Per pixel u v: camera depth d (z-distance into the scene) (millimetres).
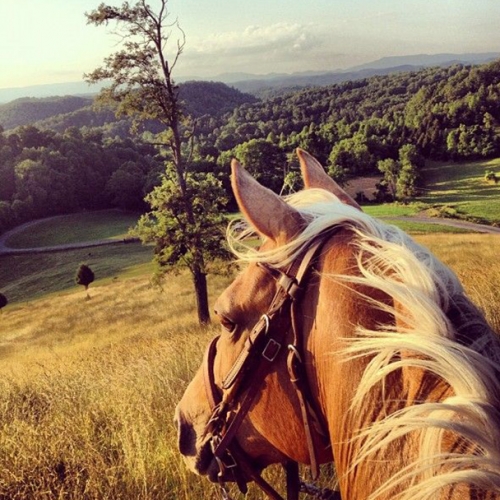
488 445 841
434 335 967
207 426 1532
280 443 1397
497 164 116125
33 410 6078
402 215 81125
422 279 1048
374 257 1156
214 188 18484
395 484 929
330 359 1162
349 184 113250
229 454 1516
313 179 1645
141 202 106875
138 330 23906
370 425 1053
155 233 18344
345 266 1188
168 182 18547
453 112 135250
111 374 7383
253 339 1303
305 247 1270
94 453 4145
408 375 1022
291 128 192000
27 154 113000
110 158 115438
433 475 906
